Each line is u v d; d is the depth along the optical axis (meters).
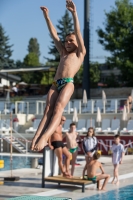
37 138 6.94
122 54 48.28
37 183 16.41
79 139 18.44
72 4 7.42
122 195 14.20
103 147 29.44
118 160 16.48
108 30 49.59
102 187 15.24
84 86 44.31
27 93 52.38
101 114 34.50
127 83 51.66
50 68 46.69
